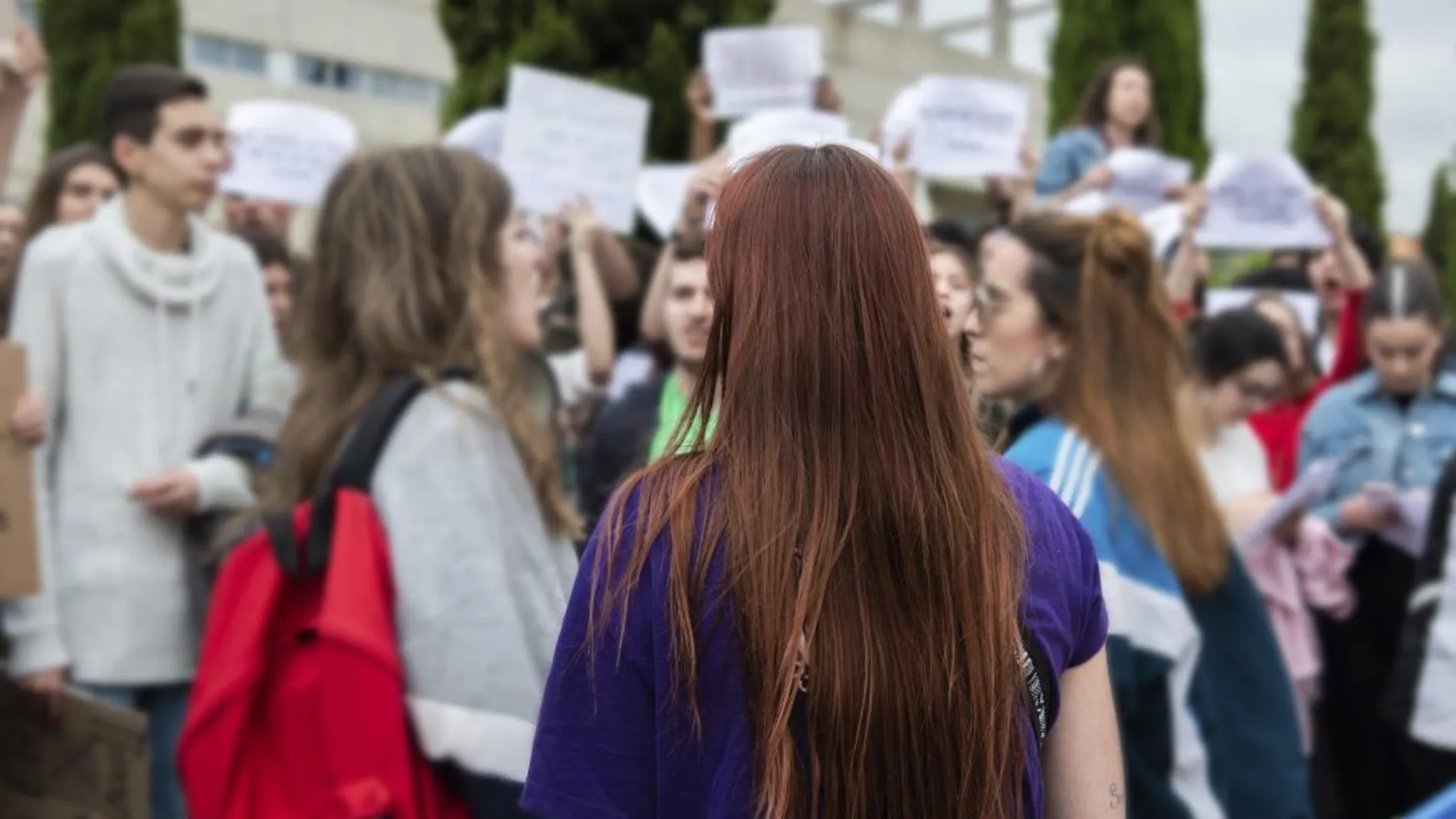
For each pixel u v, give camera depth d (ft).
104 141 8.93
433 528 5.27
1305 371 13.10
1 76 8.86
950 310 5.89
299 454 5.64
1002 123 13.20
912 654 3.17
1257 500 9.42
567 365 12.75
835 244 3.25
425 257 5.79
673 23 15.92
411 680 5.18
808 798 3.14
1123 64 16.67
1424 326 11.69
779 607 3.13
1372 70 46.78
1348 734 10.97
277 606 5.35
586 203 12.28
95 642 8.28
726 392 3.31
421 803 5.21
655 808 3.34
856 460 3.21
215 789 5.18
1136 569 5.80
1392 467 11.87
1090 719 3.67
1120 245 6.26
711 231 3.46
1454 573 8.39
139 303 8.70
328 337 5.91
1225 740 6.17
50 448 8.46
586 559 3.41
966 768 3.19
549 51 15.57
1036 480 3.72
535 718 5.27
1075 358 6.23
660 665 3.25
